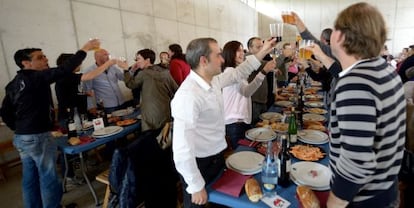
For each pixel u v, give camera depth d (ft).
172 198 6.01
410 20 29.17
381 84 2.24
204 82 3.76
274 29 5.20
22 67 6.29
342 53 2.58
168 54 14.03
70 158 8.91
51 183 6.53
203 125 3.83
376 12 2.35
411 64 8.18
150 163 5.41
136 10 15.39
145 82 8.56
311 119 7.11
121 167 5.07
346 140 2.26
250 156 4.58
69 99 9.07
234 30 31.07
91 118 8.87
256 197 3.28
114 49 13.93
